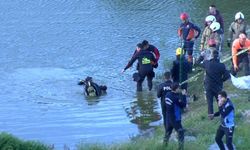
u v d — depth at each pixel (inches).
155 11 4655.5
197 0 4904.0
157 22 4352.9
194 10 4621.1
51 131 2509.8
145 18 4471.0
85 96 2987.2
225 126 2004.2
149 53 2984.7
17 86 3176.7
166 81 2146.9
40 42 4020.7
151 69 2982.3
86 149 2110.0
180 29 3245.6
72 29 4293.8
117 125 2571.4
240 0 4827.8
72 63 3567.9
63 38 4092.0
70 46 3905.0
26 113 2755.9
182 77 2711.6
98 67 3476.9
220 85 2357.3
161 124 2556.6
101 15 4628.4
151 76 3004.4
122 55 3678.6
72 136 2434.8
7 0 5206.7
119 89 3085.6
